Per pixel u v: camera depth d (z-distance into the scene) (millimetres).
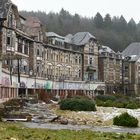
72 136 28828
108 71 183875
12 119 53531
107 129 45188
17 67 100938
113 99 121000
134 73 198250
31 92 107562
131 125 51344
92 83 160875
